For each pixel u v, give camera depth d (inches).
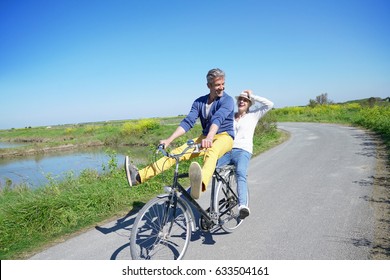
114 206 217.2
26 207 195.3
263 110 171.9
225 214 163.6
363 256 131.9
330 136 635.5
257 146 529.0
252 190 252.8
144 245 147.9
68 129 2260.1
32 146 1360.7
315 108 1811.0
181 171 305.0
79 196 218.2
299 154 426.0
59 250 158.1
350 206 194.4
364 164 320.5
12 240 169.9
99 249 156.5
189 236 136.7
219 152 142.7
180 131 152.6
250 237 158.7
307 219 177.6
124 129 1504.7
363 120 832.9
